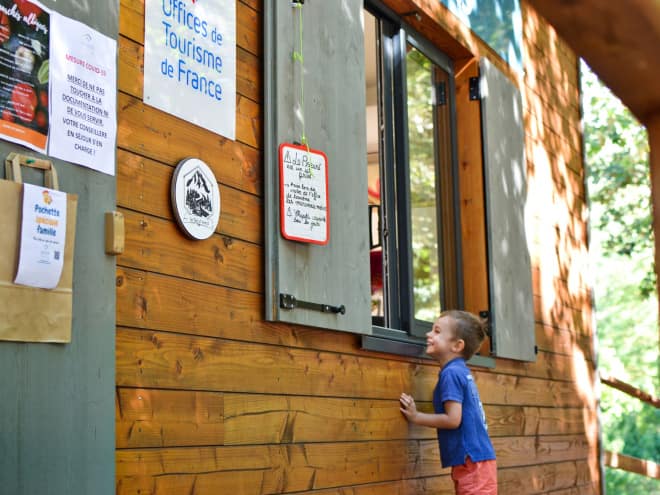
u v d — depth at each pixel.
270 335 3.08
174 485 2.56
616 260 18.86
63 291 2.13
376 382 3.74
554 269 5.98
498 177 5.00
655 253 1.18
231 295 2.91
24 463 1.98
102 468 2.19
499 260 4.89
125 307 2.46
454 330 3.82
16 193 2.03
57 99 2.20
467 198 4.92
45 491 2.03
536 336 5.56
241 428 2.88
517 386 5.18
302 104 3.29
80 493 2.12
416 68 4.68
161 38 2.71
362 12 3.78
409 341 4.04
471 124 4.97
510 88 5.30
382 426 3.74
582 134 6.87
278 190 3.12
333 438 3.38
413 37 4.59
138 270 2.52
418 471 4.00
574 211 6.49
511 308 4.98
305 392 3.24
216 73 2.95
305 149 3.24
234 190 2.98
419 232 4.51
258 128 3.16
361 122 3.67
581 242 6.55
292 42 3.28
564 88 6.60
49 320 2.08
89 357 2.19
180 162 2.71
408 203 4.31
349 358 3.55
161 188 2.65
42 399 2.05
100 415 2.20
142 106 2.61
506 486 4.86
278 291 3.04
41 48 2.16
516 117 5.36
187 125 2.79
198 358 2.72
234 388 2.87
